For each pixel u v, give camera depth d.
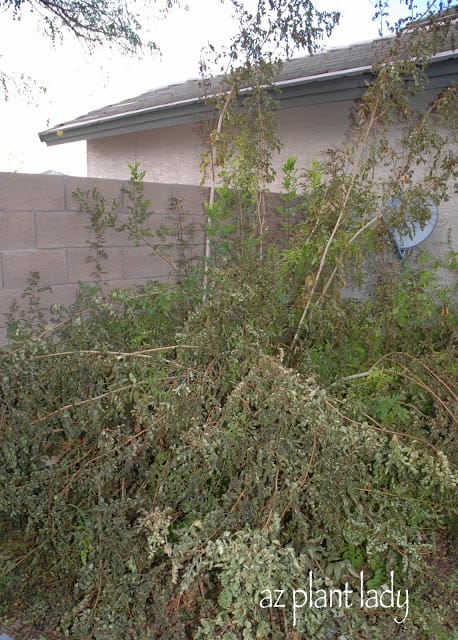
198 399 2.29
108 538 2.12
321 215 3.19
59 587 2.31
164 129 7.57
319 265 3.29
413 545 2.19
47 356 2.40
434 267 3.94
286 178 4.12
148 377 2.45
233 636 1.91
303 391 2.18
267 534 1.92
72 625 2.22
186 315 3.41
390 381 2.90
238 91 3.95
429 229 4.71
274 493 2.06
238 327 2.61
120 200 4.10
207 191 4.57
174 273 4.21
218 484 2.38
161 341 3.08
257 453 2.16
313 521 2.25
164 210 4.38
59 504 2.30
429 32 3.05
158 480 2.25
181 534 2.07
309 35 3.55
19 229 3.57
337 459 2.11
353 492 2.24
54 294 3.78
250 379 2.27
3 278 3.53
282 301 3.18
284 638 2.05
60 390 2.50
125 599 2.08
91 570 2.16
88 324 2.81
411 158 3.20
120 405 2.27
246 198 4.07
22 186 3.55
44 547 2.31
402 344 3.32
